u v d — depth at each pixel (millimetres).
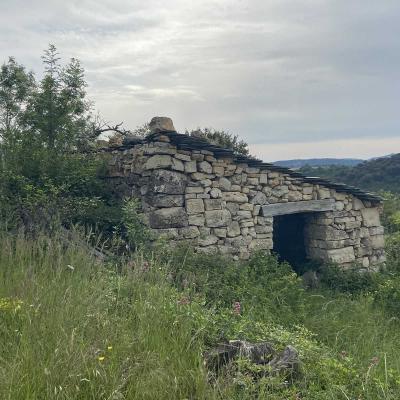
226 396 3709
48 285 4816
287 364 4312
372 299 8406
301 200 9953
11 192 7984
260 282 7887
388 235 14172
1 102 11703
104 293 4945
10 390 3059
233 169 8984
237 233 8977
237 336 4918
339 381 4406
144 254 7305
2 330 4023
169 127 9070
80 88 10906
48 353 3596
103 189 9570
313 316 7277
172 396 3572
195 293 6199
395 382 4656
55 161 9172
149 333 4426
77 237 6480
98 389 3367
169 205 8164
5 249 5922
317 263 10398
